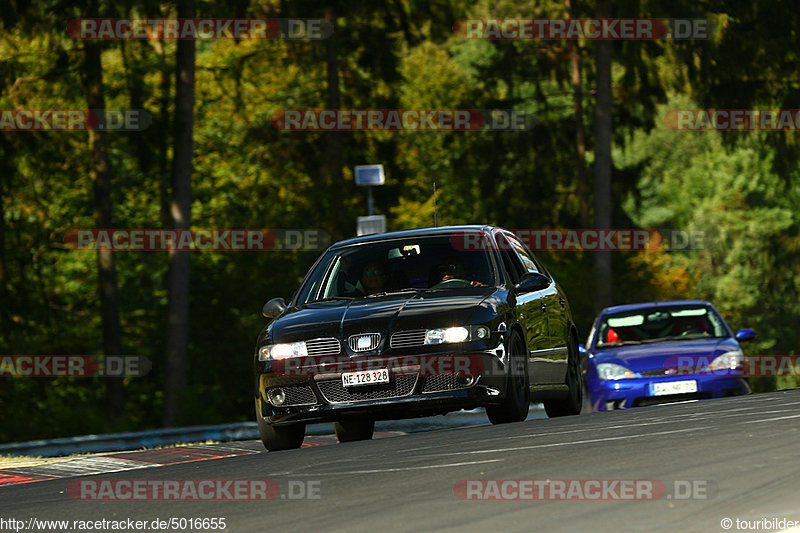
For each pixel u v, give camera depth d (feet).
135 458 131.23
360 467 81.71
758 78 455.22
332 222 419.74
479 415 229.45
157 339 440.04
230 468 90.12
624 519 53.78
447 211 558.56
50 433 301.22
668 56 459.73
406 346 119.03
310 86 527.40
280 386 122.11
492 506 59.52
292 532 57.16
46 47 367.04
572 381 150.00
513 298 129.08
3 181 384.88
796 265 534.78
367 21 472.85
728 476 64.39
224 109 499.92
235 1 366.63
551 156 552.41
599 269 446.19
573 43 543.39
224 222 463.42
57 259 456.45
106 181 383.45
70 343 401.90
